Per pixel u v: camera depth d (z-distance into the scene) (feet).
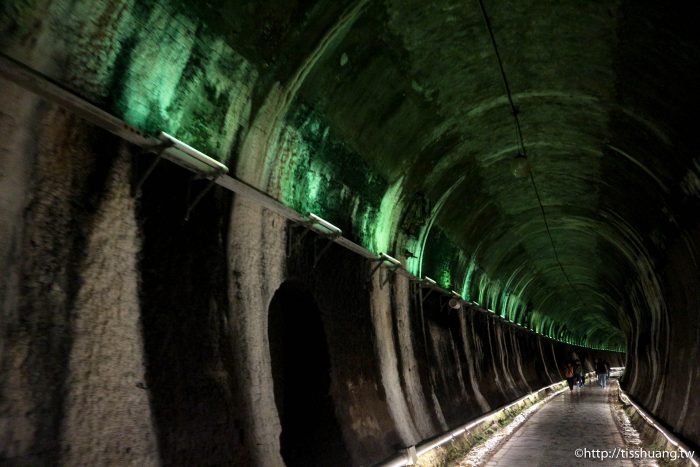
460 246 47.93
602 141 33.50
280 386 23.66
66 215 12.19
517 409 63.26
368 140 25.91
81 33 12.66
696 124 23.09
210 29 15.65
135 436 12.89
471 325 54.03
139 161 14.56
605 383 117.60
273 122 19.97
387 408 27.53
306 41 18.61
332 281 24.80
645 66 23.04
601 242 61.93
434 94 26.73
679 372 37.14
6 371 10.39
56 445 11.10
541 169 42.27
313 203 23.77
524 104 31.07
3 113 10.89
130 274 13.76
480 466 31.30
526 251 67.46
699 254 29.53
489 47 24.86
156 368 13.99
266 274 19.58
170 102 15.81
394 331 31.86
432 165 33.24
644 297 60.08
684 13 18.25
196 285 16.07
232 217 18.07
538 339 106.93
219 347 16.47
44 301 11.39
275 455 17.65
